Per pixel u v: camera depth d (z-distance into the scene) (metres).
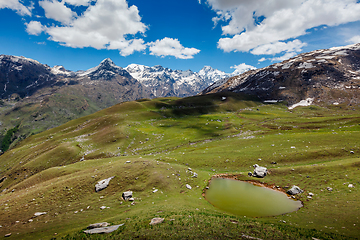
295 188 41.38
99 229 23.77
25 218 32.78
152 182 43.66
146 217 27.56
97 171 50.84
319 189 40.50
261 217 30.50
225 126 138.75
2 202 41.66
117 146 105.94
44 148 129.50
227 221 26.91
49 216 32.91
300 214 31.23
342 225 26.25
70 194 40.78
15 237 25.75
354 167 46.62
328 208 32.31
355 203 32.44
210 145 91.94
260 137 93.44
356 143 65.12
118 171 47.81
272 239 21.83
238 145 83.75
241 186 46.03
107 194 40.25
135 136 119.69
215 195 40.75
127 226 24.25
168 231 22.45
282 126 125.31
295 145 72.06
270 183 46.62
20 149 147.12
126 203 36.19
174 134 123.69
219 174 54.62
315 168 49.16
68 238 22.42
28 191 47.19
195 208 32.91
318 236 23.03
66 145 114.00
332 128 102.31
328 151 61.31
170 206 33.06
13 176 97.56
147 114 182.88
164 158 71.25
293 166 53.59
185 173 50.84
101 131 136.75
